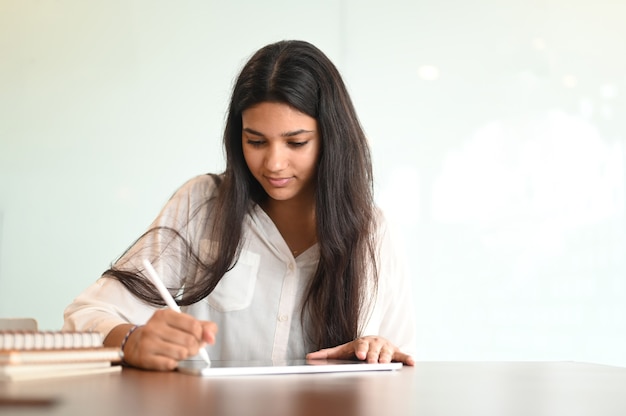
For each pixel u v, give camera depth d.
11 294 3.47
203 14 3.68
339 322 1.82
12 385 1.06
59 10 3.58
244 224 1.88
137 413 0.87
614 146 3.94
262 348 1.85
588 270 3.89
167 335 1.33
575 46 3.92
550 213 3.87
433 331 3.75
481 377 1.42
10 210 3.49
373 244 1.89
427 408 0.99
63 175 3.54
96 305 1.63
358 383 1.25
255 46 3.71
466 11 3.86
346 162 1.79
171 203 1.91
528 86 3.88
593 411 1.01
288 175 1.73
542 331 3.84
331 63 1.77
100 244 3.54
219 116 3.67
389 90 3.79
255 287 1.87
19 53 3.54
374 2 3.80
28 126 3.53
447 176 3.80
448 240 3.79
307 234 1.92
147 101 3.62
